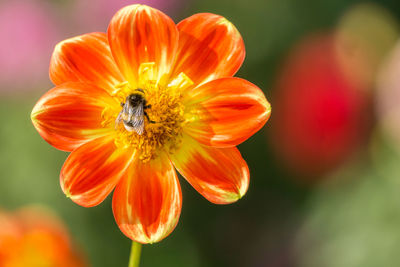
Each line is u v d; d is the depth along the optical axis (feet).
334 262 1.90
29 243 1.50
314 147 1.91
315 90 1.89
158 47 1.37
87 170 1.35
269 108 1.34
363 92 1.88
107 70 1.37
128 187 1.36
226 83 1.36
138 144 1.38
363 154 1.92
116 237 1.95
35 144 1.91
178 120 1.38
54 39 1.85
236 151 1.36
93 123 1.37
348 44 1.91
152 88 1.38
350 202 1.92
